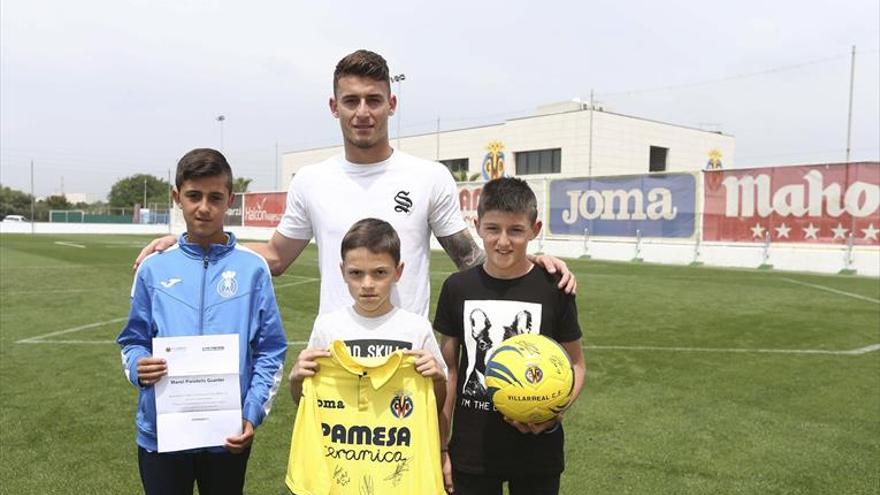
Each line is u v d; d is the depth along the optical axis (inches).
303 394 89.7
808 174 639.8
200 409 94.0
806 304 410.0
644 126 1572.3
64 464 153.7
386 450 88.6
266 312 101.7
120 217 2367.1
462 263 113.1
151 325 97.7
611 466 152.0
